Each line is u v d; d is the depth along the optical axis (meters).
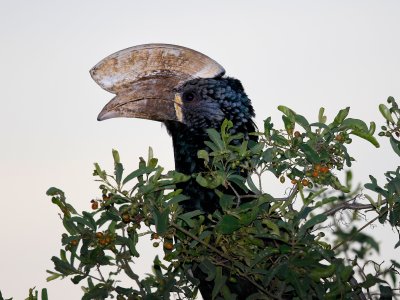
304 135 12.51
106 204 11.90
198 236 12.73
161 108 17.30
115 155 11.81
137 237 12.45
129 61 17.22
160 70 17.33
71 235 12.60
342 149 12.51
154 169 11.70
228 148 12.58
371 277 12.85
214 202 16.17
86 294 13.02
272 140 12.43
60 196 12.51
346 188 12.66
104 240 12.41
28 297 13.05
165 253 12.76
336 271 12.52
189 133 17.36
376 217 12.83
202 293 15.80
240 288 15.02
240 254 12.69
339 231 14.23
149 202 11.89
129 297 13.12
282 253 12.45
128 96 17.27
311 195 12.06
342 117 12.50
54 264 13.03
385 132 12.65
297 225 12.48
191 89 17.36
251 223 12.59
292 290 13.53
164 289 13.59
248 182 12.46
